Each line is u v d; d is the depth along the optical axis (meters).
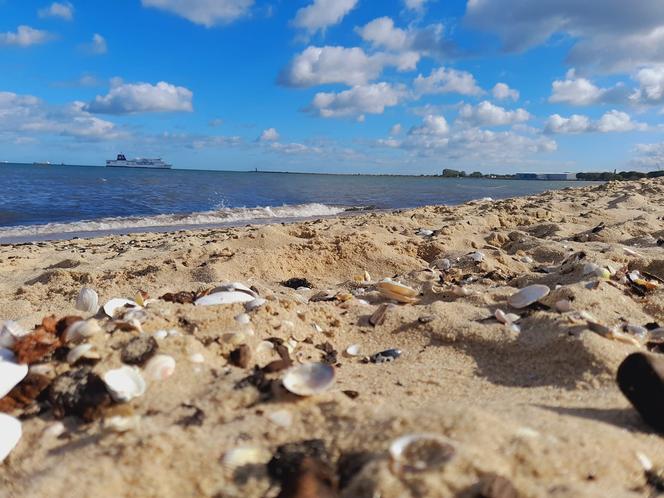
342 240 6.58
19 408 2.21
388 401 2.29
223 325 2.99
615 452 1.66
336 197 26.16
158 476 1.62
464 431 1.62
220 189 29.41
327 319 3.62
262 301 3.33
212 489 1.59
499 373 2.86
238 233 9.25
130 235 10.24
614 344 2.89
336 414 1.95
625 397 2.12
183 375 2.35
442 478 1.40
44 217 14.62
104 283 5.14
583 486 1.44
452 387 2.61
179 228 13.20
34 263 6.90
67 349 2.49
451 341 3.31
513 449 1.56
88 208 17.11
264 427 1.89
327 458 1.66
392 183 52.12
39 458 1.87
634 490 1.53
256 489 1.58
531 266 5.90
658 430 1.93
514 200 14.24
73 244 8.96
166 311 3.05
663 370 2.00
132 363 2.36
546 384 2.66
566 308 3.62
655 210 11.02
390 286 4.36
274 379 2.34
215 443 1.78
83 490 1.56
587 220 9.70
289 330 3.18
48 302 4.52
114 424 1.93
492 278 5.16
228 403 2.10
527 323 3.41
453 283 4.94
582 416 2.08
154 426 1.90
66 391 2.18
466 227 8.51
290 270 5.75
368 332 3.52
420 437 1.58
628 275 4.47
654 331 3.30
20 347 2.42
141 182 34.09
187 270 5.58
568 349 2.88
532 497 1.38
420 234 8.02
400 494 1.37
